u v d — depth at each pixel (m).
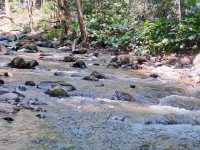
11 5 32.12
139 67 10.53
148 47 12.37
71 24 17.94
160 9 15.95
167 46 11.88
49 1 28.06
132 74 9.62
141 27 13.66
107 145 4.43
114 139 4.63
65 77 8.20
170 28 12.29
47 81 7.43
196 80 8.93
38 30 22.81
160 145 4.54
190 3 13.46
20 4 32.38
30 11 23.58
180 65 10.69
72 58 11.12
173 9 14.55
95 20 16.56
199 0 13.23
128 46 13.28
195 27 11.65
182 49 11.61
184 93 7.70
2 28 25.42
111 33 14.87
